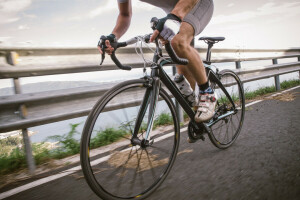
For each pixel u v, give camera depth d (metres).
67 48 2.05
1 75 1.71
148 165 1.65
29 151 1.87
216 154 1.88
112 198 1.23
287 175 1.38
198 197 1.27
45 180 1.69
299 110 3.09
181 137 2.46
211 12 1.80
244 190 1.28
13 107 1.77
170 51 1.16
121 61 2.54
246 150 1.89
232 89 2.33
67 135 2.27
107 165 1.75
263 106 3.66
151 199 1.32
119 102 1.61
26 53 1.85
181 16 1.27
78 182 1.62
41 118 1.88
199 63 1.62
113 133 2.40
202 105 1.71
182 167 1.69
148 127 1.39
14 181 1.71
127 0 1.61
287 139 2.02
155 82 1.44
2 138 2.02
